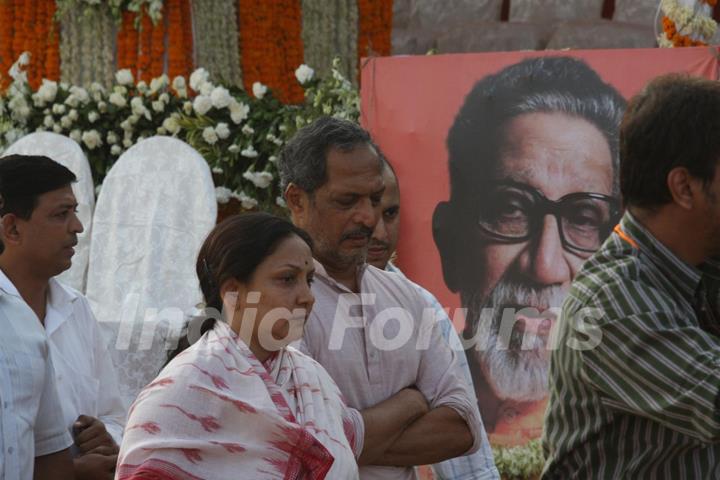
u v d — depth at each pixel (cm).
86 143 822
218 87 807
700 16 731
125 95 832
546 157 693
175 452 303
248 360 320
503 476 678
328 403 331
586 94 689
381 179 373
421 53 1163
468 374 452
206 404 308
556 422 326
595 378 306
